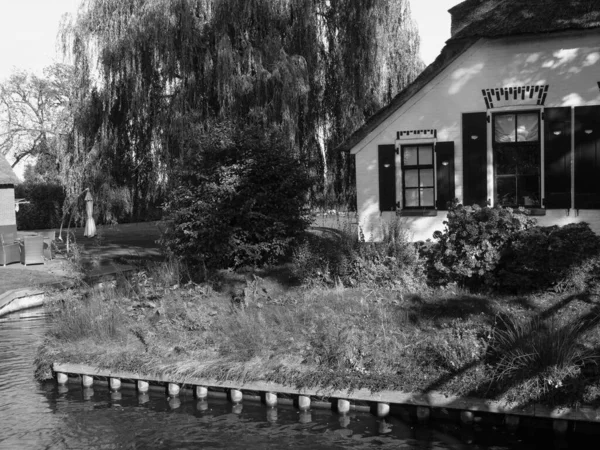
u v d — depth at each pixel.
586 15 12.19
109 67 20.02
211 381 8.55
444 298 9.72
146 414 8.22
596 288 9.30
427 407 7.52
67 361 9.51
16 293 15.46
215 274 13.13
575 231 9.63
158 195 21.19
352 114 20.98
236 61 18.88
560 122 12.70
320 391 8.00
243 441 7.30
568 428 6.96
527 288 9.80
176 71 19.77
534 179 13.14
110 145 21.23
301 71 18.97
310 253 13.01
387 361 8.09
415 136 13.97
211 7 19.42
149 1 19.50
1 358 10.88
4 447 7.26
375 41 20.59
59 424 7.93
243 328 9.28
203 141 14.63
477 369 7.56
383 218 14.41
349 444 7.11
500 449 6.87
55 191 40.62
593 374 7.11
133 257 20.00
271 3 19.22
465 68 13.43
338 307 9.87
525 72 12.96
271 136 14.98
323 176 21.27
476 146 13.44
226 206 13.94
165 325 9.98
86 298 11.86
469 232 10.09
